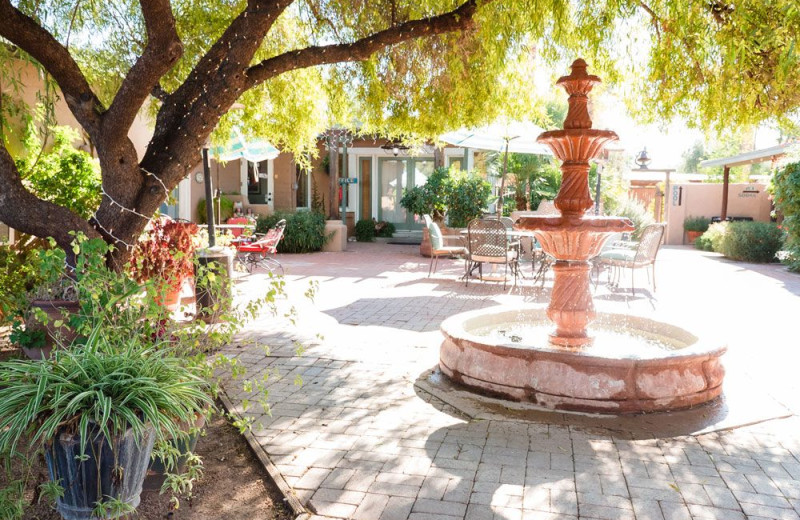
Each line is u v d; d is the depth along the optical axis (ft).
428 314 25.08
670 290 32.35
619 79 19.02
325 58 15.15
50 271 11.77
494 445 11.73
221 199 52.29
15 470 10.43
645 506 9.39
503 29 16.48
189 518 9.28
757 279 37.19
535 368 14.03
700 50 14.11
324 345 19.62
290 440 11.98
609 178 61.41
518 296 29.78
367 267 41.73
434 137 21.95
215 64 15.14
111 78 21.01
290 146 25.89
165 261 19.26
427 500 9.55
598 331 18.94
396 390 15.12
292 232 51.55
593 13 15.89
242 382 15.52
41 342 14.14
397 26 15.10
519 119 22.66
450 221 49.80
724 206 61.05
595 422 12.96
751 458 11.22
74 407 8.07
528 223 15.47
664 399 13.56
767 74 14.71
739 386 15.58
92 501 8.37
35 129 21.80
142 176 14.61
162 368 9.50
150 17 12.35
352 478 10.32
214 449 11.80
